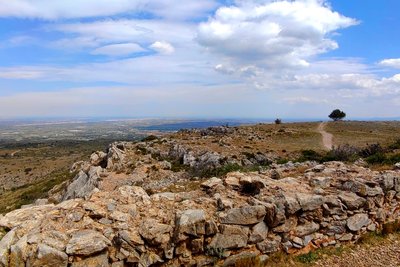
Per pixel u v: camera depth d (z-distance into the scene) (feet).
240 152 150.92
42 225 29.12
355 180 40.22
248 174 44.68
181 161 140.97
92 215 31.09
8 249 26.61
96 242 27.40
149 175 119.24
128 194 35.86
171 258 29.32
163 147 166.61
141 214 32.14
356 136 249.55
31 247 26.40
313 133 252.42
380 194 38.47
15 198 158.40
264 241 32.04
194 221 29.84
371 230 37.09
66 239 27.58
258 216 31.96
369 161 77.10
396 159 72.84
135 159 143.33
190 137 202.69
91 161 163.02
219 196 36.78
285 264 31.09
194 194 39.29
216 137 202.28
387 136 253.24
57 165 484.74
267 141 208.23
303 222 33.94
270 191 37.37
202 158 134.41
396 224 38.09
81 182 119.44
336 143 210.79
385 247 34.60
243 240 31.12
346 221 35.53
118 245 28.43
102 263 27.32
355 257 32.71
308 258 32.19
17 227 28.96
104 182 110.32
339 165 51.19
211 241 30.48
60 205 33.30
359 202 36.60
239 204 34.47
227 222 31.27
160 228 29.43
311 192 37.65
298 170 55.11
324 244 34.24
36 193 151.74
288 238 32.86
